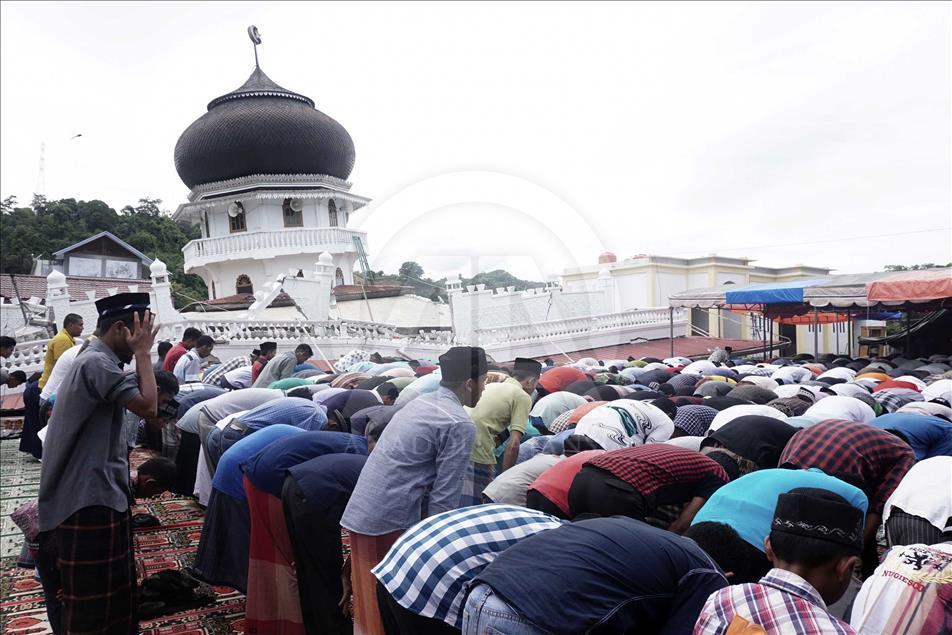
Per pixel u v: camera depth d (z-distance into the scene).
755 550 2.73
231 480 4.00
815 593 1.95
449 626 2.20
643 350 20.20
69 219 41.88
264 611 3.50
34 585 4.79
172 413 5.29
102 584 3.08
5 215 42.12
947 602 2.32
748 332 27.89
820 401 5.25
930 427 4.39
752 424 4.09
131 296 3.17
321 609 3.19
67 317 8.69
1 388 12.80
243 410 5.65
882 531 4.88
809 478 2.92
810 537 2.05
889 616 2.40
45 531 3.10
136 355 3.17
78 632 3.05
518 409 2.95
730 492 2.93
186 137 24.12
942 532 3.01
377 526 2.66
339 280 23.94
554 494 3.11
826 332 29.06
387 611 2.40
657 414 4.29
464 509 2.49
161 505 6.59
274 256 23.42
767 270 30.94
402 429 2.67
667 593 2.00
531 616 1.87
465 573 2.22
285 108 24.09
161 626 4.02
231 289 24.64
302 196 24.09
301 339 13.94
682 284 27.44
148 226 43.41
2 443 10.12
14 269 38.44
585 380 5.50
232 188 24.06
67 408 3.04
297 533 3.22
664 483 3.00
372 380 4.37
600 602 1.90
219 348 14.10
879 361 13.53
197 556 4.11
